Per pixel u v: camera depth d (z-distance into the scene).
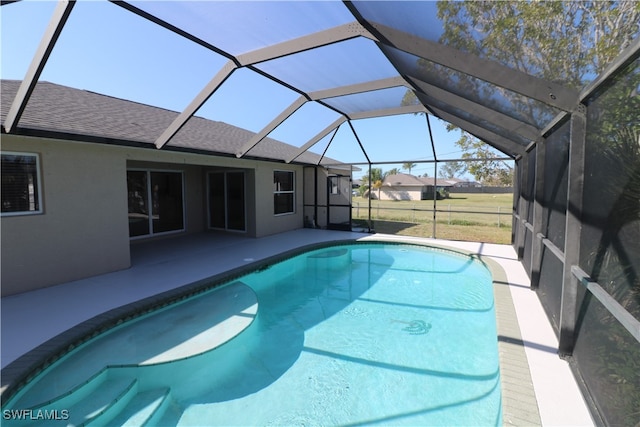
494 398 3.39
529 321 4.42
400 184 39.81
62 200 5.82
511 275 6.70
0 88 6.69
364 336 4.85
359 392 3.55
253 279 7.26
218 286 6.25
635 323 1.89
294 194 12.97
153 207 10.35
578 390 2.94
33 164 5.47
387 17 3.26
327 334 4.93
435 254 9.75
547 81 3.04
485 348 4.43
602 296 2.42
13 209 5.26
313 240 10.48
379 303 6.18
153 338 4.14
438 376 3.81
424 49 3.45
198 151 7.88
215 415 3.25
